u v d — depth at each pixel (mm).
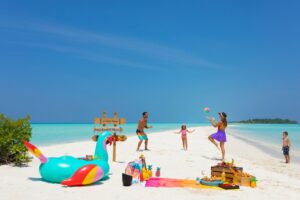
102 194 8305
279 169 14484
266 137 41375
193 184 9648
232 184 9602
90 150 18188
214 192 8812
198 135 36562
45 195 8062
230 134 47500
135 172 9836
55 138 31188
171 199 7980
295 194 9031
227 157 16875
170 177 10820
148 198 8016
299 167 15398
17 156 12305
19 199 7691
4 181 9398
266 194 8875
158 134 36562
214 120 15398
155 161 14117
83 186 9117
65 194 8195
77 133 41875
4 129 12281
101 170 9531
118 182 9789
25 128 12805
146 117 17906
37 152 9406
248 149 23547
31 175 10516
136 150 17922
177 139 28391
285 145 16906
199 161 14523
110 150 17859
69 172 9336
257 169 13352
